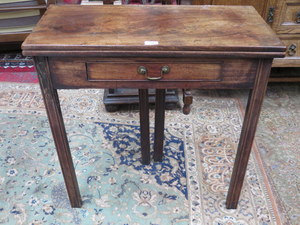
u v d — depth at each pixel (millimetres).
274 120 1992
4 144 1768
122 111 2029
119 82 1064
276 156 1724
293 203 1462
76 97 2158
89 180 1557
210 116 1987
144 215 1392
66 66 1028
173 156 1694
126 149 1739
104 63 1021
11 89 2242
